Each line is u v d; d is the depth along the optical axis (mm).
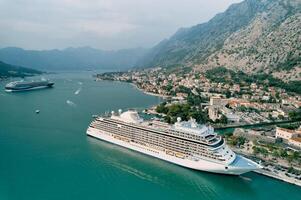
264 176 139250
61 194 117812
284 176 135625
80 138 189500
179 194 121750
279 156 162625
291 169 142375
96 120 191500
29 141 182000
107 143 179625
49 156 156750
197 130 146250
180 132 148750
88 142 181250
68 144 177000
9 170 138250
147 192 122000
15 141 181500
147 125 165750
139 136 164875
